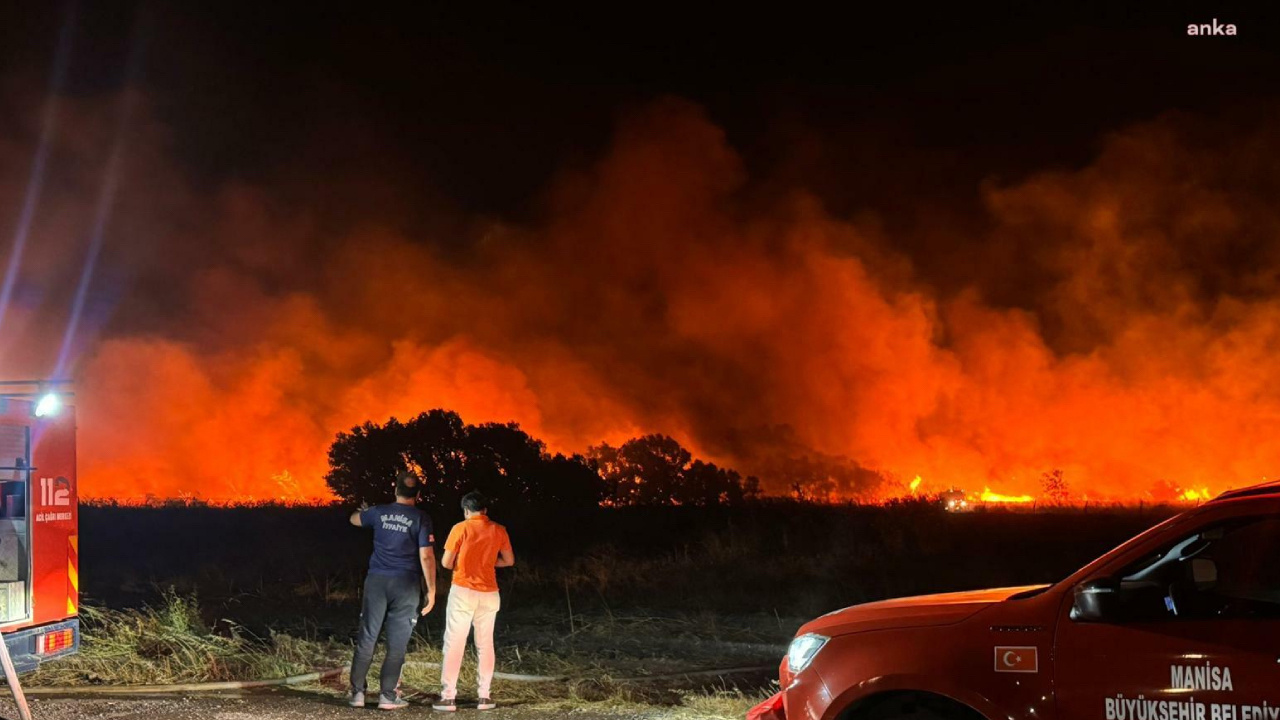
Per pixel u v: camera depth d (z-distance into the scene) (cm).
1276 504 413
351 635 1231
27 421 764
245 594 1583
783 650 1131
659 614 1362
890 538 1955
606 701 854
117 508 3216
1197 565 442
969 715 467
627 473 3600
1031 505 4069
